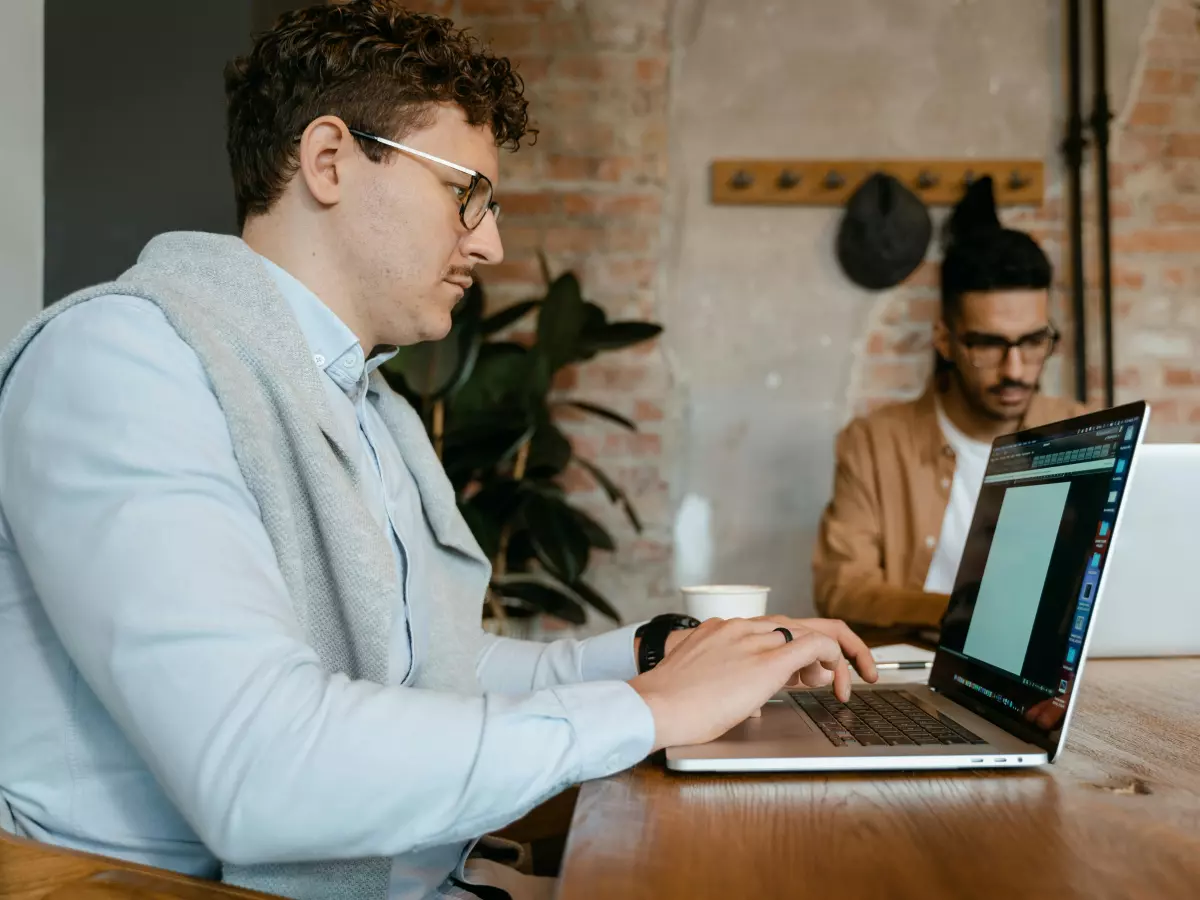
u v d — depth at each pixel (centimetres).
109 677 64
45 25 201
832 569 256
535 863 130
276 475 78
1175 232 325
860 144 330
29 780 77
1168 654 147
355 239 96
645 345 329
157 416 71
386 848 64
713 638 84
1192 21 327
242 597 67
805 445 327
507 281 329
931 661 134
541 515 272
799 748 82
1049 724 81
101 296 78
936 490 262
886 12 331
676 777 79
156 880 61
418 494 120
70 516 68
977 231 262
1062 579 86
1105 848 61
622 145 331
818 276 328
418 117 95
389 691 68
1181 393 323
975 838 63
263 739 62
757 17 332
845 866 58
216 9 203
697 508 327
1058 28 329
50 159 200
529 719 69
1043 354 258
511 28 332
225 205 201
